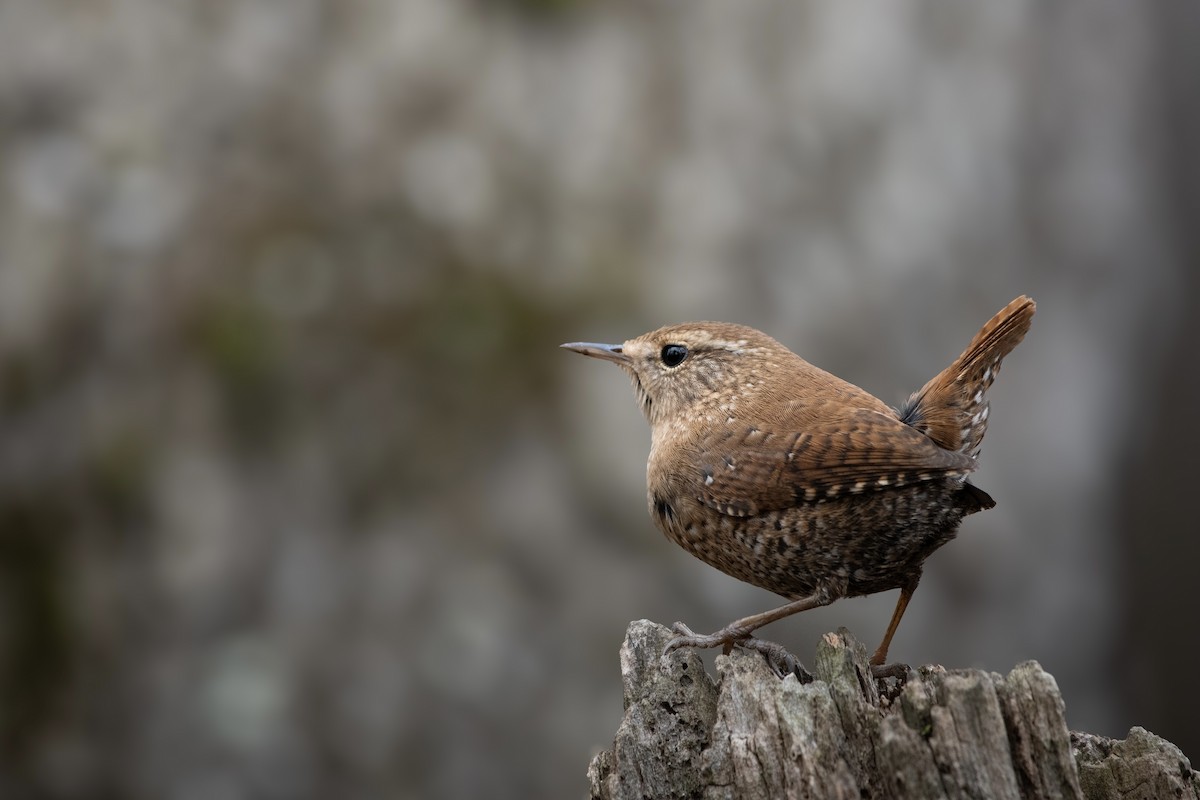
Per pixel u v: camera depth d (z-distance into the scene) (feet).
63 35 44.21
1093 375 50.65
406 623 40.83
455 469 42.14
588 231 44.62
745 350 22.65
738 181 45.39
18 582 40.06
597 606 41.32
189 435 41.81
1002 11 49.70
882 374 44.96
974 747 14.88
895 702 16.72
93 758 39.24
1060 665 49.16
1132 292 52.65
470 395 42.63
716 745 15.99
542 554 41.65
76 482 41.16
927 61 48.14
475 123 45.11
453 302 43.47
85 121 43.80
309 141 44.62
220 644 40.47
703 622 41.57
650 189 45.11
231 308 42.73
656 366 23.56
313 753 39.60
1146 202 53.31
